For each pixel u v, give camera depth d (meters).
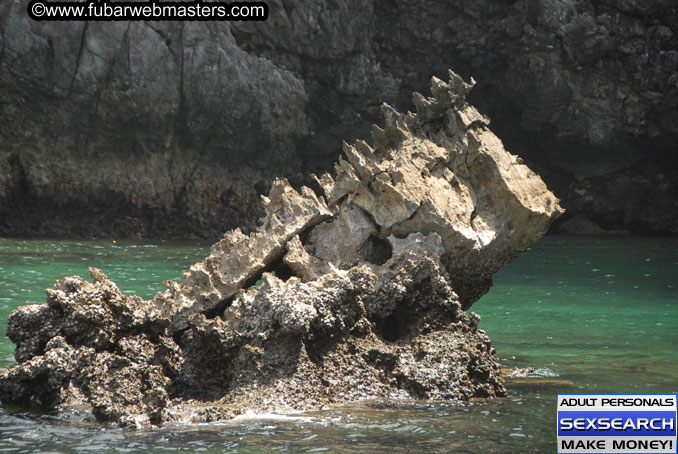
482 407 17.94
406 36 94.56
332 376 18.38
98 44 79.12
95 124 80.50
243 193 88.88
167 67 82.38
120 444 14.72
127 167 82.88
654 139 88.69
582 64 87.31
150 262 54.47
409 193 21.03
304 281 20.84
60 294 18.02
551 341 27.72
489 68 92.19
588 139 89.12
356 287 19.34
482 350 19.84
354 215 21.62
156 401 16.34
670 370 22.66
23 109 77.69
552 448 14.83
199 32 83.56
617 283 47.25
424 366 19.06
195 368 18.84
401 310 20.30
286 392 17.61
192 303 19.61
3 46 75.88
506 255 22.11
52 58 77.56
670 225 94.12
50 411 16.91
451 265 21.42
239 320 18.92
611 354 25.31
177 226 85.50
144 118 82.19
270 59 89.56
